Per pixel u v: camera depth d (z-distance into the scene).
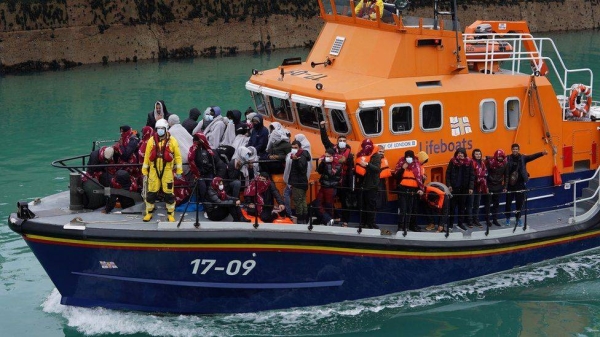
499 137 14.38
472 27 16.77
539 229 14.59
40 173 21.06
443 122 13.72
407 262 13.38
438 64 13.80
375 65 13.59
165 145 11.99
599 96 28.70
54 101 28.42
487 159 14.11
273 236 12.16
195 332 12.57
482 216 14.75
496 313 13.48
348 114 12.86
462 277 14.23
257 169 13.27
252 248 12.19
